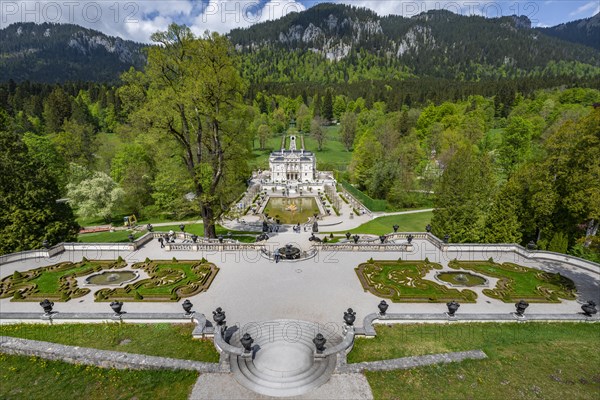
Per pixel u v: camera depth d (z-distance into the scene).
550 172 39.72
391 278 31.48
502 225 41.09
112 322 23.89
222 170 43.78
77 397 17.52
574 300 28.45
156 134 35.66
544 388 17.72
